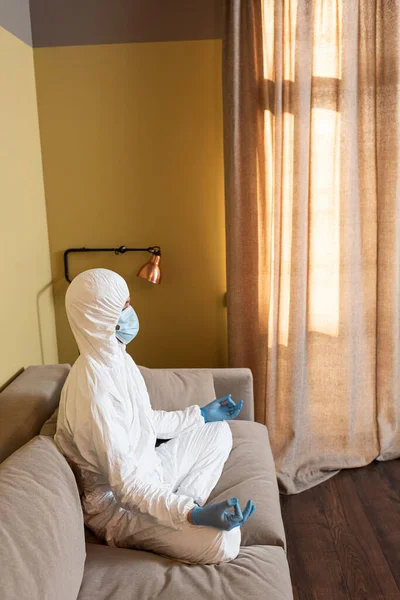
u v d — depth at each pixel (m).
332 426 2.89
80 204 2.87
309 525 2.41
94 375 1.63
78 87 2.75
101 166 2.83
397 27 2.51
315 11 2.54
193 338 3.03
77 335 1.67
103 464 1.59
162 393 2.31
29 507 1.31
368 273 2.80
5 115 2.34
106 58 2.72
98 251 2.92
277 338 2.74
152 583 1.47
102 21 2.68
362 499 2.60
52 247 2.91
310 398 2.87
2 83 2.31
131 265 2.94
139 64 2.73
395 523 2.41
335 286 2.76
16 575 1.14
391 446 2.94
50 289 2.92
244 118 2.63
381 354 2.85
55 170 2.83
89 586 1.45
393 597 1.99
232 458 2.11
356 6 2.52
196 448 2.02
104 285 1.65
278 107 2.52
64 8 2.67
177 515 1.57
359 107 2.64
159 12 2.67
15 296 2.42
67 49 2.71
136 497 1.58
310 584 2.06
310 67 2.56
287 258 2.68
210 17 2.67
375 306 2.84
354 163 2.65
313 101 2.61
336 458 2.89
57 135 2.79
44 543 1.26
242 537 1.72
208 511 1.55
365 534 2.34
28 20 2.66
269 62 2.58
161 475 1.82
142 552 1.63
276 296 2.70
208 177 2.84
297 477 2.77
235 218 2.69
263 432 2.36
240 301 2.78
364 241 2.77
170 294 2.97
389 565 2.15
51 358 2.92
